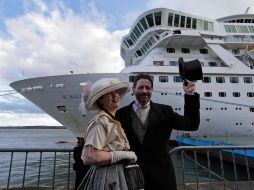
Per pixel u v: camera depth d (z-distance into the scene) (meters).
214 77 21.52
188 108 2.95
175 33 22.11
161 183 2.77
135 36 27.23
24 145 57.06
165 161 2.90
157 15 24.09
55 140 80.81
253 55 24.17
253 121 21.11
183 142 20.86
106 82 2.44
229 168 16.83
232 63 22.14
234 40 24.70
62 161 21.34
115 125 2.35
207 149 5.08
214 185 5.96
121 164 2.30
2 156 30.48
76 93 19.66
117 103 2.50
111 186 2.16
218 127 20.98
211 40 23.56
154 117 2.97
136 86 3.07
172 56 23.33
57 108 20.72
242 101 21.25
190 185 6.64
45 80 20.08
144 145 2.88
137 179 2.30
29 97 21.31
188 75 2.88
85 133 2.33
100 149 2.17
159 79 20.55
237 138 20.16
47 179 16.12
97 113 2.42
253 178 14.48
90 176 2.30
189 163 18.55
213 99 21.02
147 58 23.52
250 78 21.84
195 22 24.44
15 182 16.27
